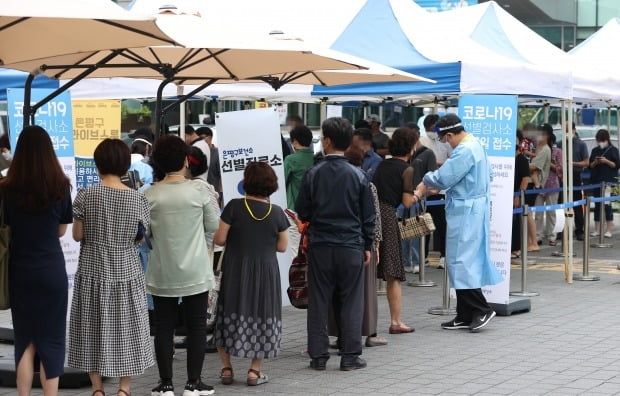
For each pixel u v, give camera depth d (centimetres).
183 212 791
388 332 1092
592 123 2866
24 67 927
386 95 1391
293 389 845
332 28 1356
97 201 745
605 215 2078
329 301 934
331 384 862
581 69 1436
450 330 1102
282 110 2122
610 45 1877
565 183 1453
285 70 991
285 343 1048
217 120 1038
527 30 1491
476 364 934
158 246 792
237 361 961
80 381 852
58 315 720
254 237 848
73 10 629
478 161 1074
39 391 828
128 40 762
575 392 821
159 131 998
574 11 3228
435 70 1250
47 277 710
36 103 902
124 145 761
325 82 1137
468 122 1183
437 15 1475
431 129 1538
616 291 1384
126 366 747
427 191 1122
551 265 1662
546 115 2391
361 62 906
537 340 1045
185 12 870
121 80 1298
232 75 1018
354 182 897
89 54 923
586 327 1117
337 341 992
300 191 909
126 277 751
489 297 1195
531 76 1243
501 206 1181
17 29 759
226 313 850
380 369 916
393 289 1079
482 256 1085
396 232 1057
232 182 1041
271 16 1401
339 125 900
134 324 754
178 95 1282
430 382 863
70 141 939
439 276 1521
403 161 1055
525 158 1672
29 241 708
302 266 954
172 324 811
